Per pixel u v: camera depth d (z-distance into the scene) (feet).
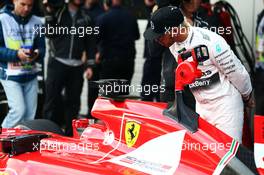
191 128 43.24
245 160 41.93
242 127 49.88
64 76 84.58
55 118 86.22
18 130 55.16
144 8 98.68
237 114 49.08
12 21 72.43
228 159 41.45
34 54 72.38
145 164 43.16
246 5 84.48
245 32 84.94
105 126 48.14
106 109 47.60
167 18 47.34
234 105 48.91
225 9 75.92
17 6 72.43
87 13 86.17
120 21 84.33
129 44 85.81
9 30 72.28
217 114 49.08
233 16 76.89
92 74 86.17
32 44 74.49
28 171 43.68
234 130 48.91
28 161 44.55
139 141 44.78
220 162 41.37
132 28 85.51
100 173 41.65
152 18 47.98
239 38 78.02
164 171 42.06
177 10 47.62
